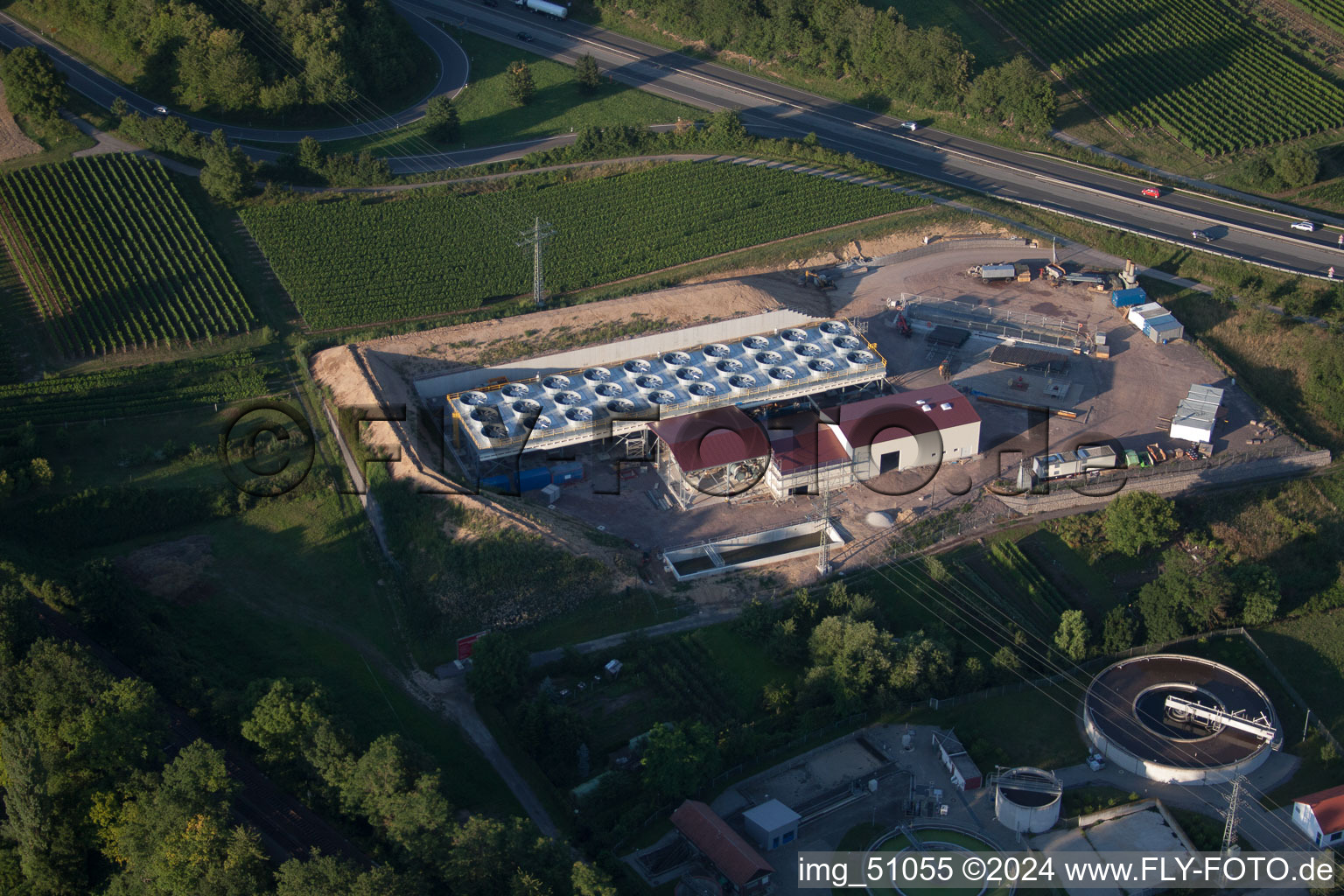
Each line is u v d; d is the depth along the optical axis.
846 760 127.81
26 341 174.00
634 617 140.75
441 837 106.94
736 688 134.25
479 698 128.88
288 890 99.25
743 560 148.25
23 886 109.38
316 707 118.00
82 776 110.94
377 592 143.00
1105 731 129.50
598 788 120.06
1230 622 142.62
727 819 120.69
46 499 146.38
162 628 133.62
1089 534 153.75
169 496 150.25
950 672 133.38
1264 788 125.19
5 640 118.44
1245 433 167.88
